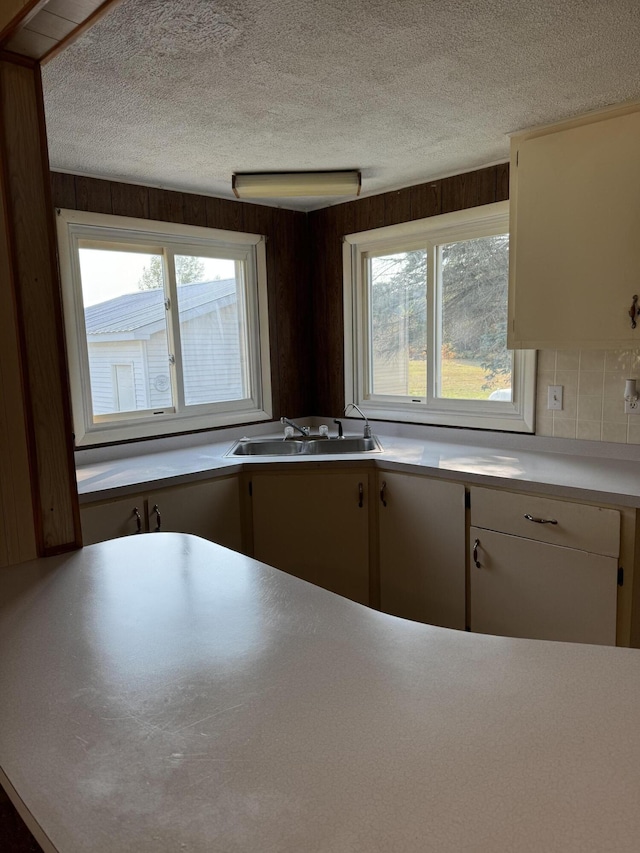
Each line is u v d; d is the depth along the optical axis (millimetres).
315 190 2959
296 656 968
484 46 1726
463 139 2510
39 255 1433
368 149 2625
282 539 2846
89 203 2861
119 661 963
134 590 1258
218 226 3352
